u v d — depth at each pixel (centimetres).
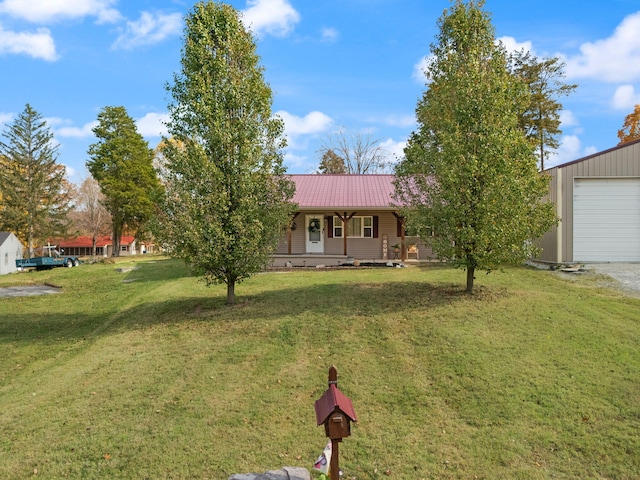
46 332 1223
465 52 1099
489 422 564
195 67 1059
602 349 748
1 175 4159
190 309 1158
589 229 1650
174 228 1027
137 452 518
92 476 477
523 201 990
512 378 662
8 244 3619
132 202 4131
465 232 987
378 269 1752
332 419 367
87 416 609
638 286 1245
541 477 460
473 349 764
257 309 1082
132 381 719
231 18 1084
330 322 946
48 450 527
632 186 1642
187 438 545
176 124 1060
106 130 4175
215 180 1017
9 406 668
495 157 984
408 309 1001
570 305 994
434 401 621
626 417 556
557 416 566
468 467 481
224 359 792
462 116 1017
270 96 1118
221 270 1116
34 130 4306
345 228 1997
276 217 1088
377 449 517
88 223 5225
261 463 497
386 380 688
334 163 4491
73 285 2083
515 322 884
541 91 2866
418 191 1173
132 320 1184
